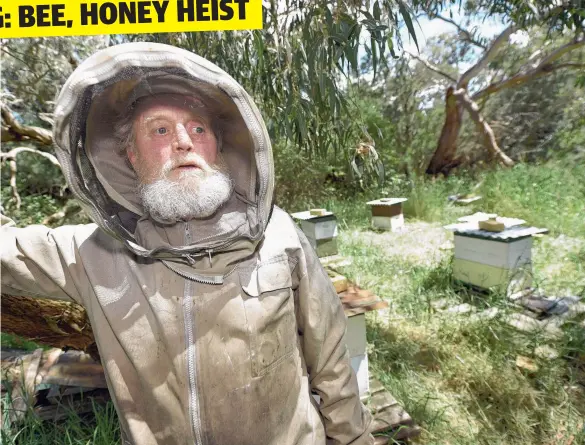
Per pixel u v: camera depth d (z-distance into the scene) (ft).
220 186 3.35
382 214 23.43
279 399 3.52
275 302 3.43
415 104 42.22
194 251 3.20
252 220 3.59
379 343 10.57
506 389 8.52
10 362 9.64
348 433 4.00
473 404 8.47
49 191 26.76
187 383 3.26
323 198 29.76
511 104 42.93
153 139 3.32
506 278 12.15
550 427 7.65
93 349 7.39
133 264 3.39
